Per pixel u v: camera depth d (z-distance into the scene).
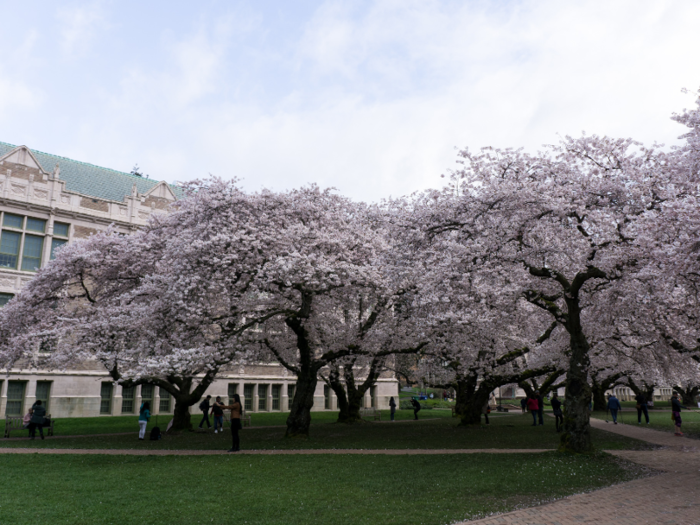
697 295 13.88
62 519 7.79
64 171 40.59
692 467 12.30
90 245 22.41
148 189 45.00
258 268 16.89
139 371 15.26
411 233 15.84
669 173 13.88
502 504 8.69
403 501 8.94
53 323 22.25
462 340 19.61
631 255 13.56
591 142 15.53
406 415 40.19
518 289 15.11
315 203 20.03
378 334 21.17
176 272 16.66
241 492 9.70
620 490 9.68
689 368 23.22
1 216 34.00
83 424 27.89
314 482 10.64
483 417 36.53
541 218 14.98
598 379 28.28
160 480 10.91
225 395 42.31
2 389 32.25
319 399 48.38
